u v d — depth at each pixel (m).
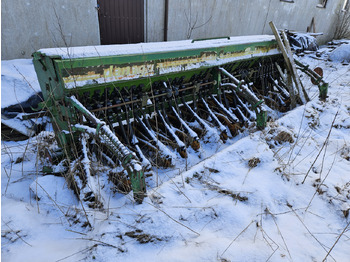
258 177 2.40
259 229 1.83
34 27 4.34
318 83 4.42
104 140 2.03
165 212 1.88
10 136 3.36
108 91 2.65
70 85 2.12
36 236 1.74
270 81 4.75
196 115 3.38
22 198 2.19
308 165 2.61
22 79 3.56
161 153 2.71
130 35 5.89
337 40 12.92
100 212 1.92
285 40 4.27
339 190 2.22
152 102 3.12
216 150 3.09
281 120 3.55
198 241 1.69
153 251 1.60
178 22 6.46
